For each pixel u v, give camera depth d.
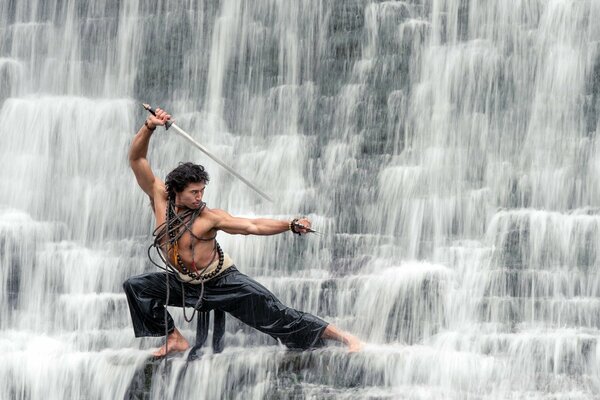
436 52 19.08
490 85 18.48
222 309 14.64
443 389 14.08
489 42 18.86
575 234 16.23
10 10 21.62
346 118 19.20
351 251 17.27
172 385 14.51
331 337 14.75
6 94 20.83
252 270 17.16
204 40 20.50
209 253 14.44
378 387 14.19
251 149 19.47
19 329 16.95
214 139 19.64
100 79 20.86
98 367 14.80
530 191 17.53
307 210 18.36
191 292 14.58
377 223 17.94
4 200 19.31
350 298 15.96
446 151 18.23
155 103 20.34
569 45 18.25
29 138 19.59
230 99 19.98
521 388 14.05
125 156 19.48
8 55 21.28
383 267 16.84
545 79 18.23
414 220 17.61
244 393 14.34
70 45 21.11
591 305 15.45
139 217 18.61
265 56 20.11
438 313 15.48
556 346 14.36
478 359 14.20
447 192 17.83
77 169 19.42
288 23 20.14
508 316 15.59
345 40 19.81
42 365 14.95
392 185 18.00
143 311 14.66
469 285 16.22
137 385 14.62
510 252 16.48
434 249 17.17
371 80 19.36
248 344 15.46
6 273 17.50
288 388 14.29
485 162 18.06
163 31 20.72
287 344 14.84
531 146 17.95
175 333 14.91
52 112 19.62
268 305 14.59
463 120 18.44
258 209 18.58
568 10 18.34
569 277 15.93
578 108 17.86
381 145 18.83
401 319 15.52
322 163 18.86
